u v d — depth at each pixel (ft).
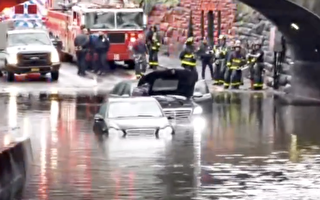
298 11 232.53
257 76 273.54
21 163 127.24
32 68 288.71
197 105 205.77
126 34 320.29
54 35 365.81
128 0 356.18
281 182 121.08
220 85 288.10
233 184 119.44
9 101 239.50
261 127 187.93
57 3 369.09
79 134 175.42
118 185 118.32
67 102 237.45
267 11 248.73
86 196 111.04
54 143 161.99
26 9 367.86
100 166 134.62
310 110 223.10
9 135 173.27
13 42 295.28
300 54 257.96
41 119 201.36
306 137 171.63
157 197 110.52
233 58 275.59
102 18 319.06
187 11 357.61
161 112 179.73
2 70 293.23
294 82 261.03
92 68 315.58
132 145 158.71
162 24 383.65
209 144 160.76
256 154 148.36
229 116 209.15
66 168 132.67
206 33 343.05
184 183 120.16
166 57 369.91
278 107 229.66
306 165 136.36
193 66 253.85
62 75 312.09
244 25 310.45
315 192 113.91
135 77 304.71
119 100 181.88
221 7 330.13
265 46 286.87
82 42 309.83
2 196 110.63
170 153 148.77
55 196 110.93
